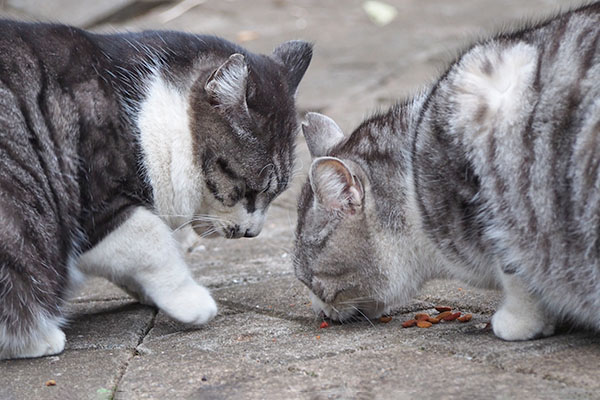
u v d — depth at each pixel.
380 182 5.52
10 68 5.32
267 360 4.80
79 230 5.54
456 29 15.05
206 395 4.31
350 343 5.05
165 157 5.80
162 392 4.40
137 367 4.84
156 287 5.66
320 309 5.77
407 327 5.43
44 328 5.23
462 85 5.12
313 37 15.20
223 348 5.12
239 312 6.03
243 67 5.88
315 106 11.67
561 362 4.43
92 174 5.48
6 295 5.07
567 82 4.67
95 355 5.15
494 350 4.69
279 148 6.34
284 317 5.89
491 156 4.88
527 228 4.84
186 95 5.95
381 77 12.80
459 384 4.21
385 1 17.55
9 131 5.20
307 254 5.69
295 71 6.90
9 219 5.09
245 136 6.03
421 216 5.34
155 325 5.85
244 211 6.30
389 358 4.68
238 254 7.65
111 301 6.61
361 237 5.50
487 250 5.14
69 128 5.41
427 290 6.30
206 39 6.46
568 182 4.59
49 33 5.66
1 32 5.47
